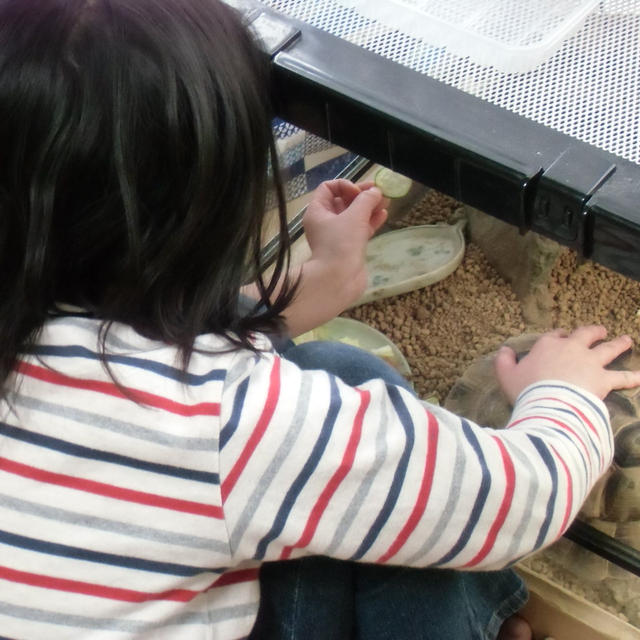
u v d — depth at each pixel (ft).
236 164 1.98
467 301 4.02
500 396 3.31
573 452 2.32
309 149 3.38
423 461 2.04
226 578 2.21
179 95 1.86
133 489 1.92
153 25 1.88
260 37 2.29
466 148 2.06
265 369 2.01
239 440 1.92
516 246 3.80
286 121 2.52
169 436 1.90
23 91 1.79
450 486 2.06
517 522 2.16
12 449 1.92
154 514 1.93
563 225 2.05
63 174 1.83
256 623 2.43
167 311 1.99
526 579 3.26
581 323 3.74
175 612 2.03
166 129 1.86
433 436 2.07
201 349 1.98
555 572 3.34
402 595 2.48
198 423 1.91
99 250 1.97
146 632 2.00
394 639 2.48
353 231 3.03
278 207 2.30
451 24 2.33
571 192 1.95
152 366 1.92
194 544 1.96
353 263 3.01
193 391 1.92
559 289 3.78
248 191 2.04
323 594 2.43
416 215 4.34
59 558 1.93
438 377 3.86
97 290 2.03
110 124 1.81
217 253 2.04
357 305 4.11
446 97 2.17
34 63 1.80
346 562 2.49
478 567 2.23
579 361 2.91
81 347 1.92
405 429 2.04
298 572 2.43
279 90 2.36
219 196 1.97
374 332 3.96
